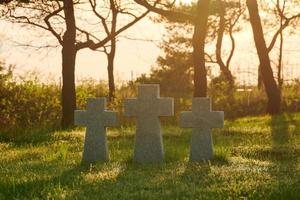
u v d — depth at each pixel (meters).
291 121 32.41
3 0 34.53
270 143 22.39
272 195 11.66
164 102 17.58
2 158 19.23
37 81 36.38
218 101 44.50
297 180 13.73
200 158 17.67
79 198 12.09
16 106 34.69
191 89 62.53
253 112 43.81
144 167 16.50
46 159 18.55
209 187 13.09
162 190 12.91
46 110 35.09
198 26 34.41
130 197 12.23
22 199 12.05
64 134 26.52
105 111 17.80
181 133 27.06
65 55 33.38
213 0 40.53
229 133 26.78
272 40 48.62
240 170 15.48
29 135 26.59
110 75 46.97
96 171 15.72
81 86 41.28
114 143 23.25
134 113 17.69
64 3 33.59
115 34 35.12
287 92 47.22
